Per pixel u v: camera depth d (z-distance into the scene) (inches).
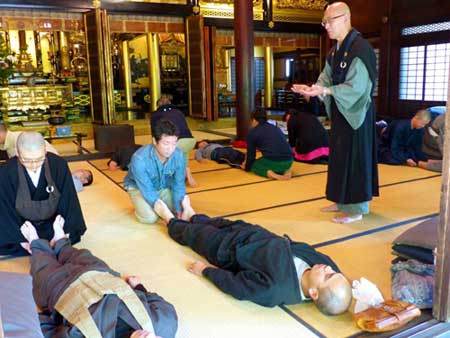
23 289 47.2
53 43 389.4
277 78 499.8
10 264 91.8
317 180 161.5
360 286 70.8
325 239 102.4
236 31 244.1
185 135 156.4
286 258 71.2
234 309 71.9
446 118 59.2
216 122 329.1
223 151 195.3
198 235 91.4
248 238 80.5
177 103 466.6
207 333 65.2
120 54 461.1
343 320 68.1
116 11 282.8
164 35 449.4
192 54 308.7
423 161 178.5
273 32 347.3
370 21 309.9
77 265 68.4
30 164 85.4
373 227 110.0
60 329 58.2
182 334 65.0
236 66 247.3
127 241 103.7
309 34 359.9
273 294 69.7
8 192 91.2
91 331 54.5
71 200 96.0
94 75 282.4
